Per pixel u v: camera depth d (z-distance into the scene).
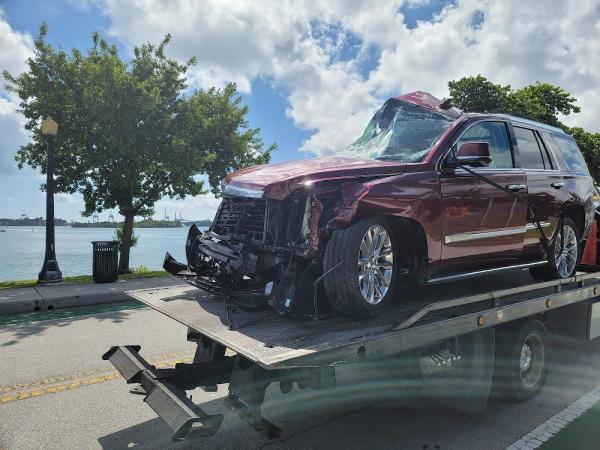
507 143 4.89
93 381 5.02
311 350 2.65
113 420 4.06
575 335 5.30
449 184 4.04
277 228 3.52
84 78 12.66
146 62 13.33
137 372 3.23
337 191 3.47
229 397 3.25
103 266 11.73
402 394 3.88
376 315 3.50
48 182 11.99
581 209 5.75
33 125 12.96
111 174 12.95
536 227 4.99
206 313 3.69
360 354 2.86
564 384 4.89
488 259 4.50
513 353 4.29
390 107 4.94
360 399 4.37
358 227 3.34
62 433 3.82
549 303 4.66
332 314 3.48
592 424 3.96
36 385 4.90
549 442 3.63
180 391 2.92
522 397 4.38
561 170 5.56
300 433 3.79
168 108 13.48
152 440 3.69
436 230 3.89
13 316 8.55
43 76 12.52
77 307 9.47
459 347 3.94
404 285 4.18
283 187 3.38
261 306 3.75
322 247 3.32
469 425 3.94
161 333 7.05
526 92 21.77
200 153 13.87
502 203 4.54
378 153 4.44
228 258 3.91
